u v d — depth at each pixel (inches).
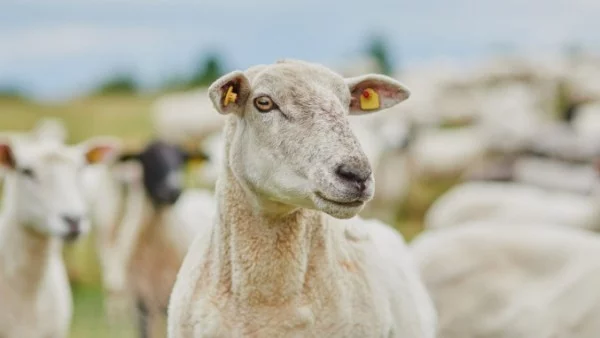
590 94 1504.7
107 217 518.0
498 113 1074.1
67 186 372.2
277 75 211.5
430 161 1072.8
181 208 468.8
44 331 362.0
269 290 208.2
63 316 371.6
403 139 921.5
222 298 210.8
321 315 208.4
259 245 209.3
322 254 212.4
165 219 450.0
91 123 1317.7
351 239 223.9
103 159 397.4
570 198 648.4
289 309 207.6
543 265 349.1
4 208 376.2
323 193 200.4
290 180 205.3
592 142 890.7
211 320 208.5
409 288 237.0
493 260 350.9
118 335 497.7
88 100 1557.6
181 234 451.2
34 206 362.6
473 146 1089.4
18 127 1275.8
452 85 1628.9
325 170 200.4
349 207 201.0
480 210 537.6
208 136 1309.1
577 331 336.5
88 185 590.9
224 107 212.4
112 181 499.2
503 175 815.7
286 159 206.4
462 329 348.2
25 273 357.1
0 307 353.7
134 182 461.7
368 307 212.2
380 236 248.5
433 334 251.1
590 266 343.0
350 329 209.0
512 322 342.0
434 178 1080.8
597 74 1640.0
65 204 368.2
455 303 349.4
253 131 211.3
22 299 356.2
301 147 204.8
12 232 360.5
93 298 599.2
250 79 217.5
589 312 336.8
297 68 214.4
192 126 1332.4
